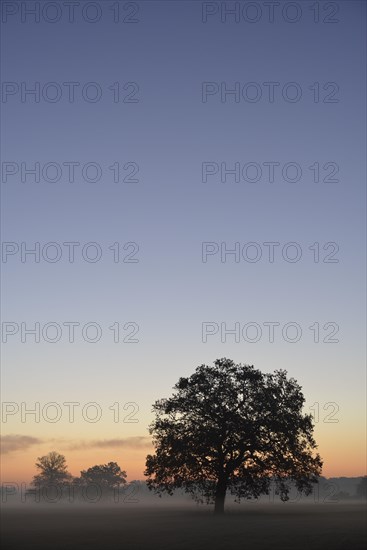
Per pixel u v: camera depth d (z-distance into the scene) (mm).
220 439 78438
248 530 52594
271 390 79688
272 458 77812
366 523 61875
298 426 78250
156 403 80625
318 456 79188
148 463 79625
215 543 41688
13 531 56906
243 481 79500
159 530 54812
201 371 81188
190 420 80125
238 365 81562
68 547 40062
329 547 38125
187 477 79625
